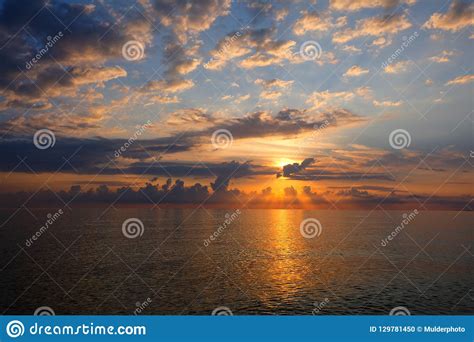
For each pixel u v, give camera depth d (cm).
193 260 1688
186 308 1181
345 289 1348
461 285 1388
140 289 1326
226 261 1680
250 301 1238
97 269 1541
